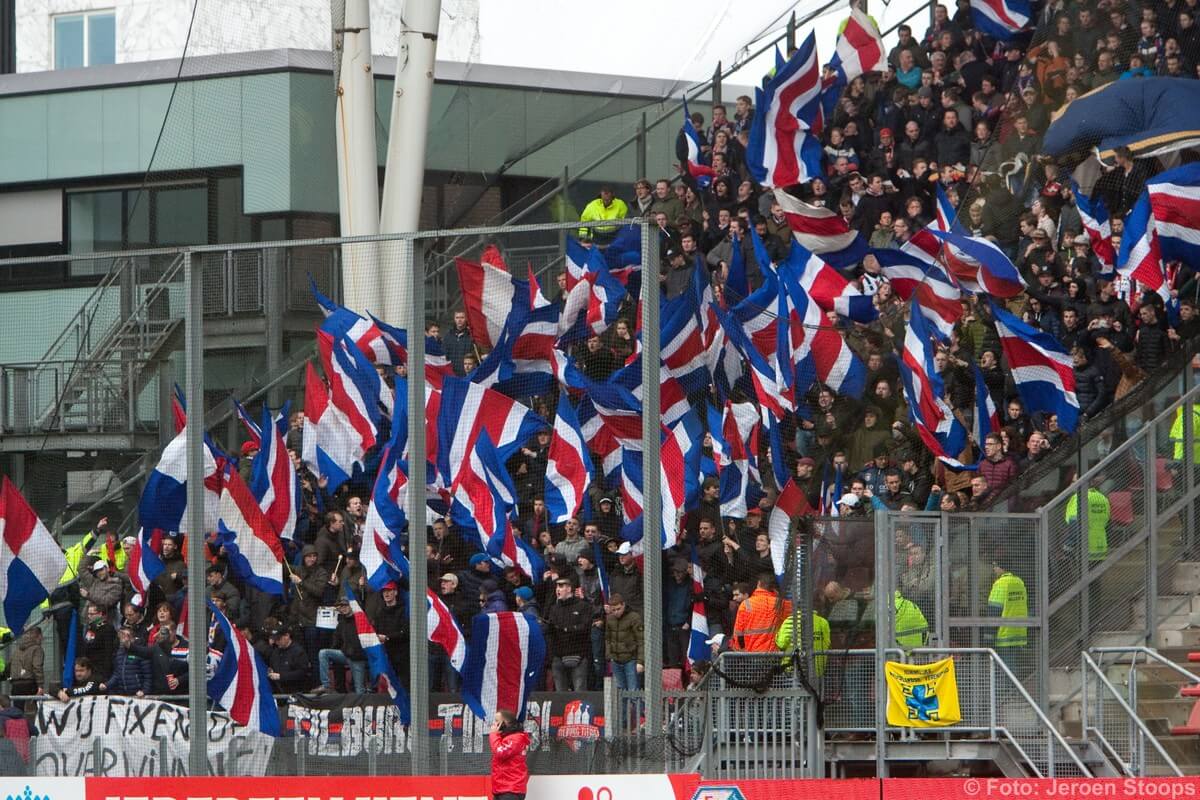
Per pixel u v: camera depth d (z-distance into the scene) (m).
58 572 43.12
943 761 38.00
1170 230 41.44
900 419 41.84
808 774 36.78
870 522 37.94
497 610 39.88
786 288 42.19
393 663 40.88
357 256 50.88
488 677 38.12
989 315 44.00
